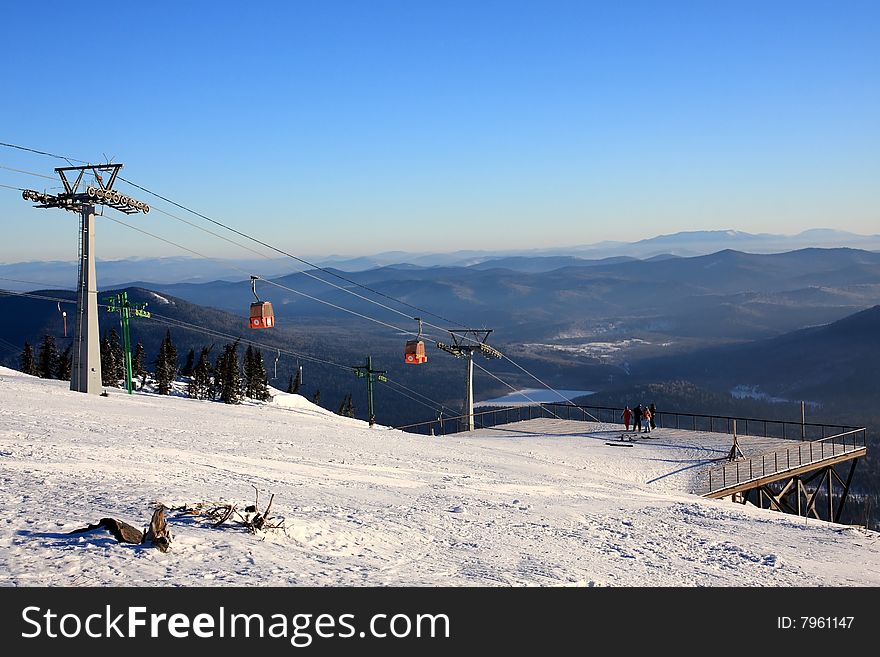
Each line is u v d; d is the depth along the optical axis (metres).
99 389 42.69
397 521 16.78
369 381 53.41
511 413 125.94
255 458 25.69
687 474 36.91
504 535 17.00
